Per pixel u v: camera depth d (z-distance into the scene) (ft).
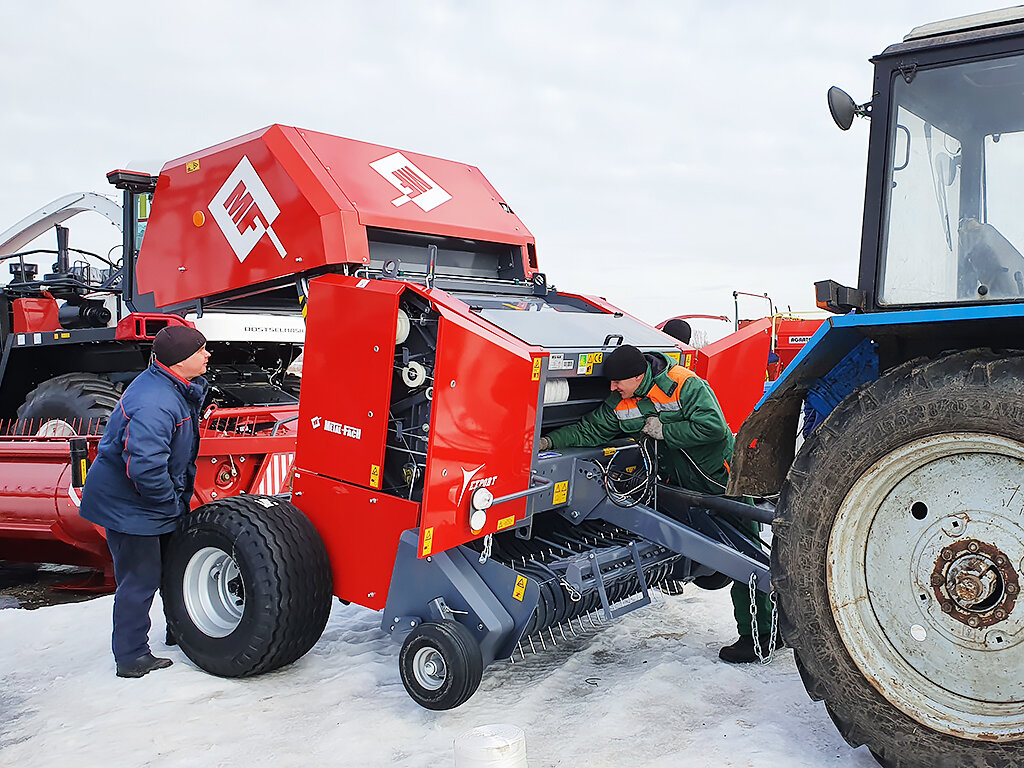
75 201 21.59
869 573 8.16
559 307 14.52
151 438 11.03
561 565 11.24
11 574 18.70
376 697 10.66
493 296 13.69
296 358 21.80
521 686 11.07
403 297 10.66
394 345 10.55
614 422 12.46
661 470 13.29
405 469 10.71
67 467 16.03
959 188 8.48
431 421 9.87
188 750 9.29
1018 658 7.47
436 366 9.87
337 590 11.44
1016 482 7.52
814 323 31.89
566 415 13.21
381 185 12.90
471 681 9.76
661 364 12.93
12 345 21.56
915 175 8.62
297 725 9.91
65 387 19.74
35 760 9.12
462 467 10.28
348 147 13.11
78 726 9.96
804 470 8.30
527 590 10.33
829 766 8.44
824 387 9.59
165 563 11.87
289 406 18.16
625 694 10.36
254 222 12.68
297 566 10.96
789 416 9.75
